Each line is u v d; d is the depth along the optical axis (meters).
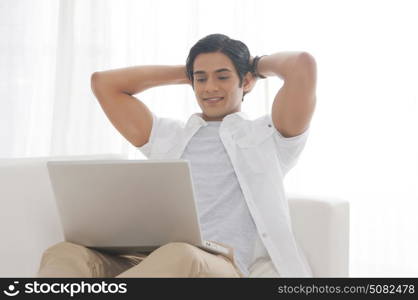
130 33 4.07
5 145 4.22
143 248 2.16
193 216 1.99
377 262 3.90
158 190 1.96
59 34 4.10
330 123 3.94
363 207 3.91
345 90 3.92
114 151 4.12
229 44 2.57
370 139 3.90
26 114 4.23
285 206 2.49
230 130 2.60
